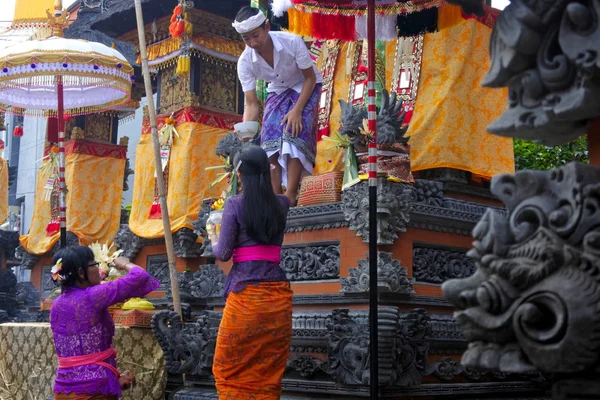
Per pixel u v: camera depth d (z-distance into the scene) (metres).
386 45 7.31
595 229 2.24
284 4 6.22
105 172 11.51
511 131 2.52
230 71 10.08
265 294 4.20
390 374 4.97
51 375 6.53
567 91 2.37
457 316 2.48
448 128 6.76
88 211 11.21
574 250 2.26
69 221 11.03
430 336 5.54
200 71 9.73
